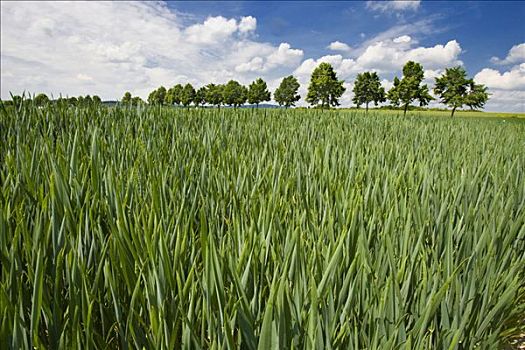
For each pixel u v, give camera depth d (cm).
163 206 186
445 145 552
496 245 192
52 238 144
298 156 331
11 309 102
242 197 219
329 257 139
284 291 111
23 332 101
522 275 207
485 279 161
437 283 142
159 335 105
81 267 119
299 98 6172
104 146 319
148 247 127
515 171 357
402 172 262
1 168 278
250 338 106
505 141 729
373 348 110
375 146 449
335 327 122
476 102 4162
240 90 6719
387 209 206
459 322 141
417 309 134
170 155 332
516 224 199
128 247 141
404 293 137
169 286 126
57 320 112
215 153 357
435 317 135
